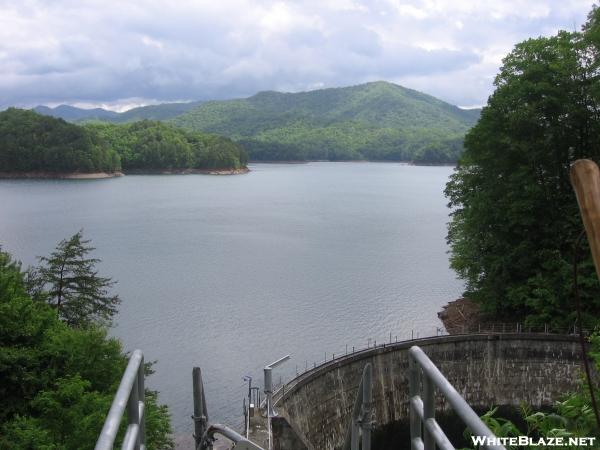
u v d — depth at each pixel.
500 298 48.25
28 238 94.00
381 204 153.25
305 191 190.25
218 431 7.09
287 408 30.28
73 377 25.08
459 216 54.56
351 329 53.03
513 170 47.75
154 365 44.81
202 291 64.88
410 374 4.36
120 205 142.75
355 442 7.16
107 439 3.25
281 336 51.09
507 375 40.47
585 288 43.75
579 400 7.74
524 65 47.50
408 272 74.75
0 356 24.31
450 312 56.25
